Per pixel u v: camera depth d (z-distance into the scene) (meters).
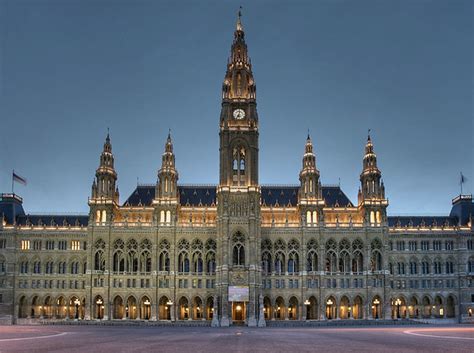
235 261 167.12
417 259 181.62
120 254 174.25
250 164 173.75
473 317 168.38
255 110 179.62
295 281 173.62
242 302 168.25
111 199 177.50
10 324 156.88
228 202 169.75
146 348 52.44
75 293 176.50
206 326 146.75
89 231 173.75
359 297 174.00
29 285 177.12
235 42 187.00
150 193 194.38
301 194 180.38
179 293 171.62
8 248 177.88
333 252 176.00
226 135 176.00
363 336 79.50
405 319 166.25
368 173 181.12
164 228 174.75
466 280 180.12
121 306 174.00
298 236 176.12
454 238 182.88
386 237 175.88
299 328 126.44
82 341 64.75
